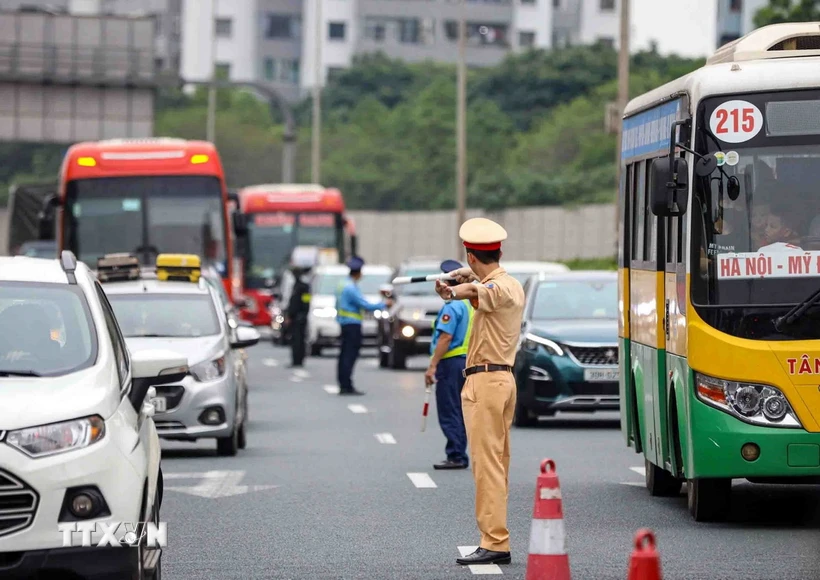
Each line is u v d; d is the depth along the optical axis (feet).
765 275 82.69
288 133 402.31
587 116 597.52
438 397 115.03
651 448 95.04
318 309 286.87
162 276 134.72
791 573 71.41
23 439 56.08
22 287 65.82
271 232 356.79
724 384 82.12
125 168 214.28
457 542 81.87
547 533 63.16
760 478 88.48
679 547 78.89
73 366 61.87
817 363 81.41
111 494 56.49
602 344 144.05
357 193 629.10
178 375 64.85
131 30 407.44
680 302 85.56
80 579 56.24
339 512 92.99
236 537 83.92
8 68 406.00
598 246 503.61
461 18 386.32
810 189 83.30
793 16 327.06
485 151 615.98
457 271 75.66
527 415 147.64
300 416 159.63
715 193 83.46
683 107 86.43
